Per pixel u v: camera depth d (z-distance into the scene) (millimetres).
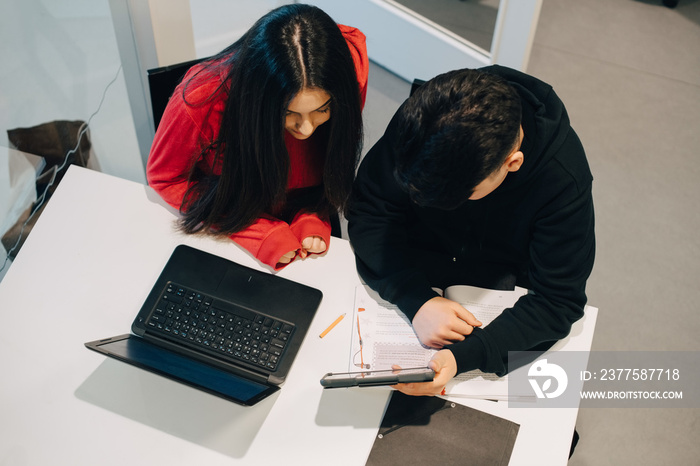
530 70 2904
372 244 1413
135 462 1170
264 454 1179
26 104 1940
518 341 1274
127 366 1285
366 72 1429
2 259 1770
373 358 1281
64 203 1486
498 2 2273
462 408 1235
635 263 2334
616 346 2137
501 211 1336
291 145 1421
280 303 1335
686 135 2738
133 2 1878
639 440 1947
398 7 2604
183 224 1446
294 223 1466
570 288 1298
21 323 1321
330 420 1217
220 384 1166
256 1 2938
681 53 3053
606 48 3035
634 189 2539
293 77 1103
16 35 1906
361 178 1460
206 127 1329
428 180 1017
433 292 1339
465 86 1010
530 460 1184
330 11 2842
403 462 1173
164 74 1515
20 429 1196
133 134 2229
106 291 1372
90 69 2057
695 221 2469
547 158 1220
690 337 2172
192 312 1316
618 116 2773
